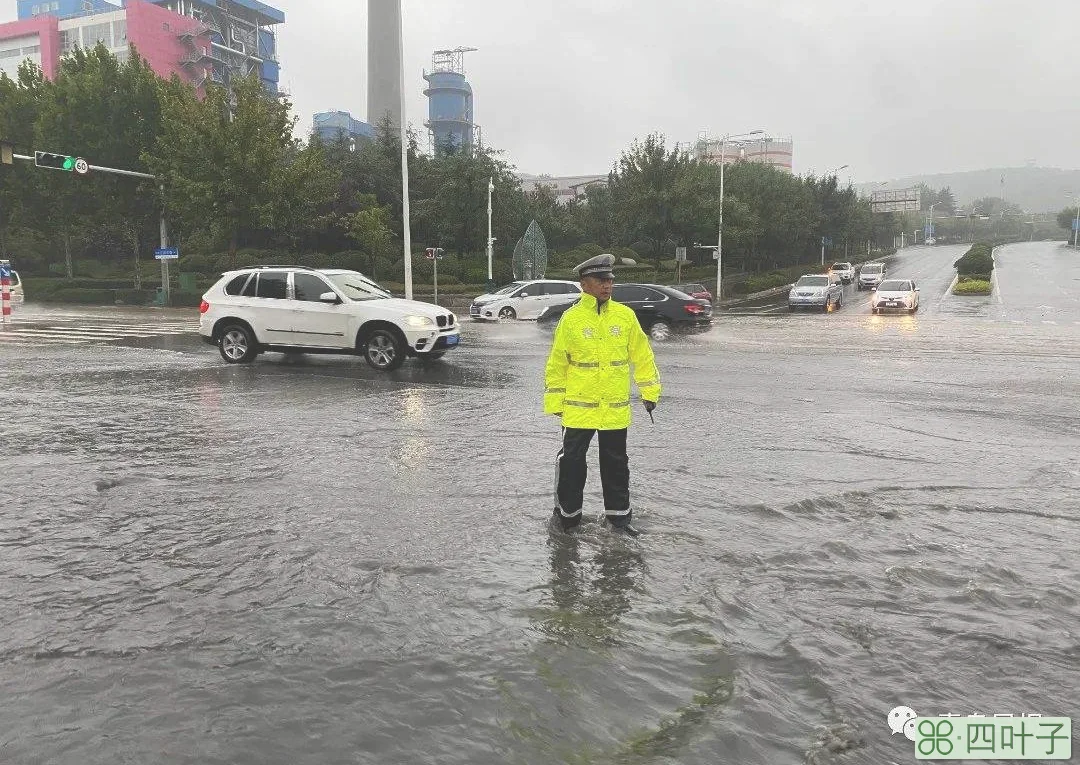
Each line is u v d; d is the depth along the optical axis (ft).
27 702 9.07
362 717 8.78
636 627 11.07
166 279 118.21
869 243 383.24
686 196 156.97
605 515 15.93
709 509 16.76
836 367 45.01
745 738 8.45
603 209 208.54
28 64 136.77
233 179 112.98
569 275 156.66
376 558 13.76
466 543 14.56
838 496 17.81
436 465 20.83
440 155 187.62
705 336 67.72
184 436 24.80
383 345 42.75
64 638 10.71
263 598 12.05
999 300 135.33
